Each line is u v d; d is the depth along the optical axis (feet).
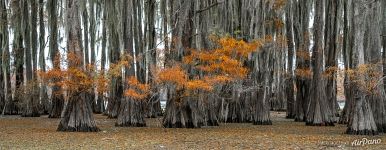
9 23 114.32
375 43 69.36
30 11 112.06
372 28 69.15
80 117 68.44
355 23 66.95
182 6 75.87
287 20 105.81
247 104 95.30
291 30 106.42
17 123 87.56
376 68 64.95
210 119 86.17
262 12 90.99
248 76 91.15
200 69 71.51
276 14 94.94
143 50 89.04
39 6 114.11
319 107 87.92
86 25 117.08
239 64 69.97
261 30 90.53
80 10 69.77
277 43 96.53
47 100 117.91
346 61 93.04
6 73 119.03
